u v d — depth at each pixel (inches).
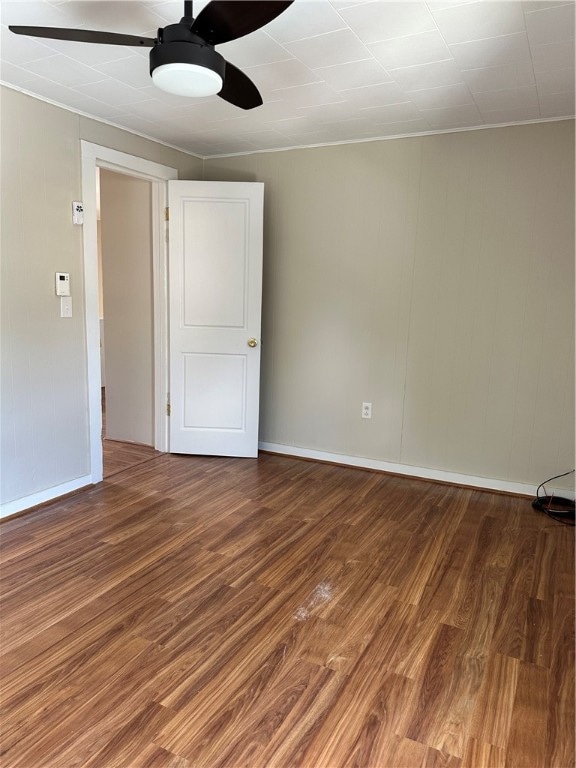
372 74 98.7
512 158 125.8
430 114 120.6
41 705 64.2
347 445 156.0
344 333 151.9
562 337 126.0
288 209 154.7
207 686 68.1
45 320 119.4
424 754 59.0
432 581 94.3
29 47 90.0
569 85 102.0
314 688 68.3
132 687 67.6
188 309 155.6
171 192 149.6
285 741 60.1
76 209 123.5
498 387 134.3
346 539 109.7
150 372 166.4
